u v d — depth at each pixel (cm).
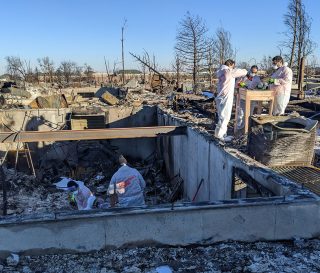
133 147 1780
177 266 416
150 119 1795
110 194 735
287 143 686
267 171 611
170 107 1698
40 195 1260
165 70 3888
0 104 1869
